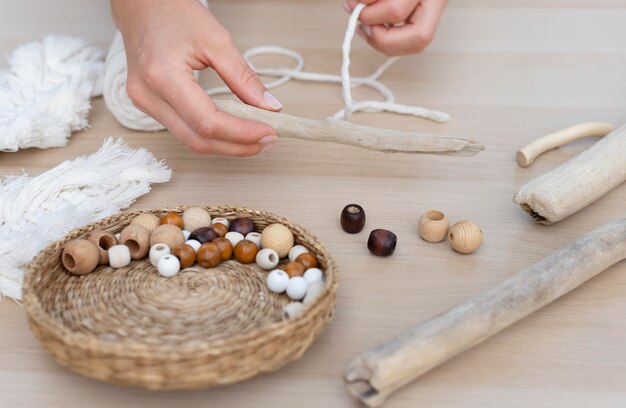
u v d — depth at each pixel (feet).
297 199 1.98
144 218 1.76
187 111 1.80
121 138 2.11
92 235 1.69
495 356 1.57
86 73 2.33
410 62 2.58
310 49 2.64
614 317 1.66
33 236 1.75
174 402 1.49
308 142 2.20
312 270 1.64
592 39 2.71
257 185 2.03
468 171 2.09
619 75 2.50
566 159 2.13
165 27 1.86
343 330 1.62
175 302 1.59
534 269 1.61
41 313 1.43
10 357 1.57
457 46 2.67
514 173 2.08
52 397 1.49
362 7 2.12
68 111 2.17
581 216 1.94
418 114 2.29
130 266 1.69
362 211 1.87
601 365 1.56
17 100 2.25
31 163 2.10
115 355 1.36
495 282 1.74
